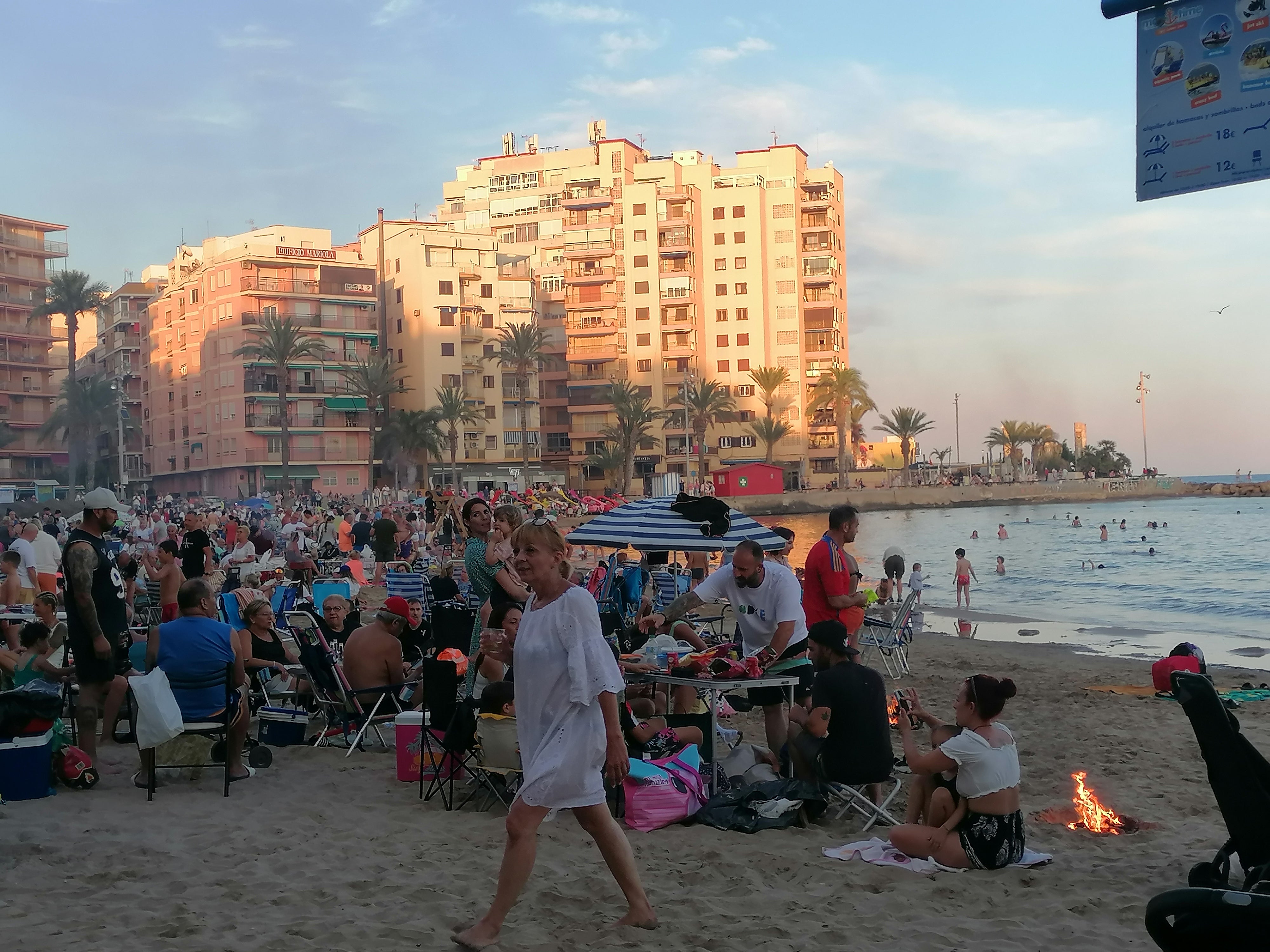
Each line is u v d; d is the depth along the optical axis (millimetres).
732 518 11195
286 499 64938
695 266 100375
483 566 8141
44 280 92625
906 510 95062
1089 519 78000
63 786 7617
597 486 99812
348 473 86438
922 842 5871
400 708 9000
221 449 85500
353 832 6477
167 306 95000
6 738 7277
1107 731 10398
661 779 6676
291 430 83875
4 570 11805
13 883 5512
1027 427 123250
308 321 85750
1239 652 19469
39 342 92812
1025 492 104500
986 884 5551
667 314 99812
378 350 89312
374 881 5523
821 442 103562
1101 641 20938
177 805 7137
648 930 4824
